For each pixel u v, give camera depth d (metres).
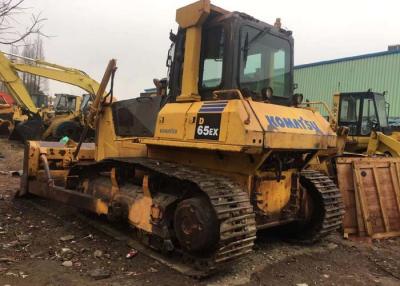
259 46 5.31
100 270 4.60
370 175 6.95
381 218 6.82
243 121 4.34
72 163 7.20
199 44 5.20
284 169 5.41
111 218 5.65
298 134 4.86
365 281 4.79
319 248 5.89
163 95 5.67
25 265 4.69
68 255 5.05
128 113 6.06
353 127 12.80
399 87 22.47
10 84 17.27
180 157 5.44
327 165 7.05
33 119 17.73
